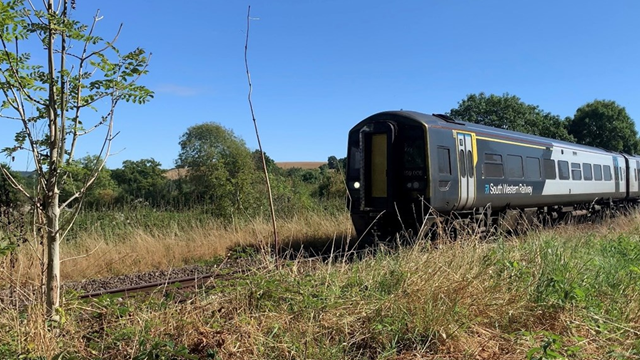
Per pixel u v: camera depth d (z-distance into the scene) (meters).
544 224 15.89
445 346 4.29
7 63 3.66
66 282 8.12
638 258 7.86
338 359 4.01
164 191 22.31
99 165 4.14
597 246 8.75
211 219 14.27
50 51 3.79
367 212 11.50
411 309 4.64
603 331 4.56
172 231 12.45
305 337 4.20
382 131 11.34
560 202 16.30
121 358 3.77
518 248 7.06
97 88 3.95
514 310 4.93
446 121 11.94
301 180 21.62
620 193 21.23
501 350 4.32
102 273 9.20
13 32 3.65
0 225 4.78
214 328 4.15
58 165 3.77
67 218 4.24
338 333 4.40
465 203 11.72
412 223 11.07
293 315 4.52
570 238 9.17
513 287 5.34
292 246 11.84
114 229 12.30
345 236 12.88
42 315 3.93
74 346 3.90
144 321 4.22
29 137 3.81
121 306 4.83
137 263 9.84
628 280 6.06
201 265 9.37
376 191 11.55
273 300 4.79
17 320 3.98
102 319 4.47
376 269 5.85
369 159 11.65
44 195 3.95
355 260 6.57
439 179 11.00
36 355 3.66
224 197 15.34
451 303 4.71
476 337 4.48
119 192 21.14
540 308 5.08
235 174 16.27
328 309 4.66
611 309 5.29
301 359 3.90
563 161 16.44
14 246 4.41
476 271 5.44
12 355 3.71
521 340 4.36
